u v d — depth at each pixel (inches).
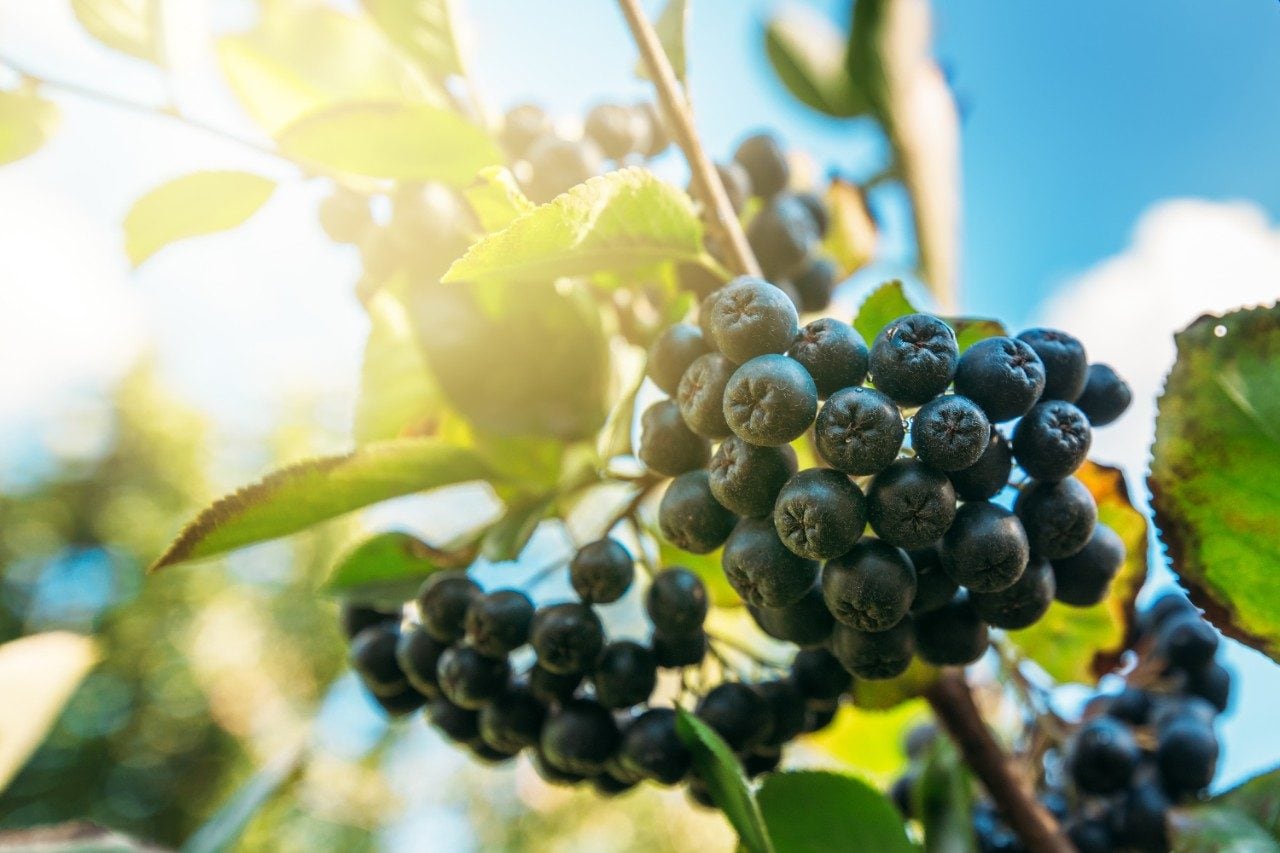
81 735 41.1
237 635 41.9
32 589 45.4
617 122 8.3
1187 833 6.9
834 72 9.7
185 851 9.5
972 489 6.1
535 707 7.8
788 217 8.2
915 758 10.0
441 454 7.9
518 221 6.2
